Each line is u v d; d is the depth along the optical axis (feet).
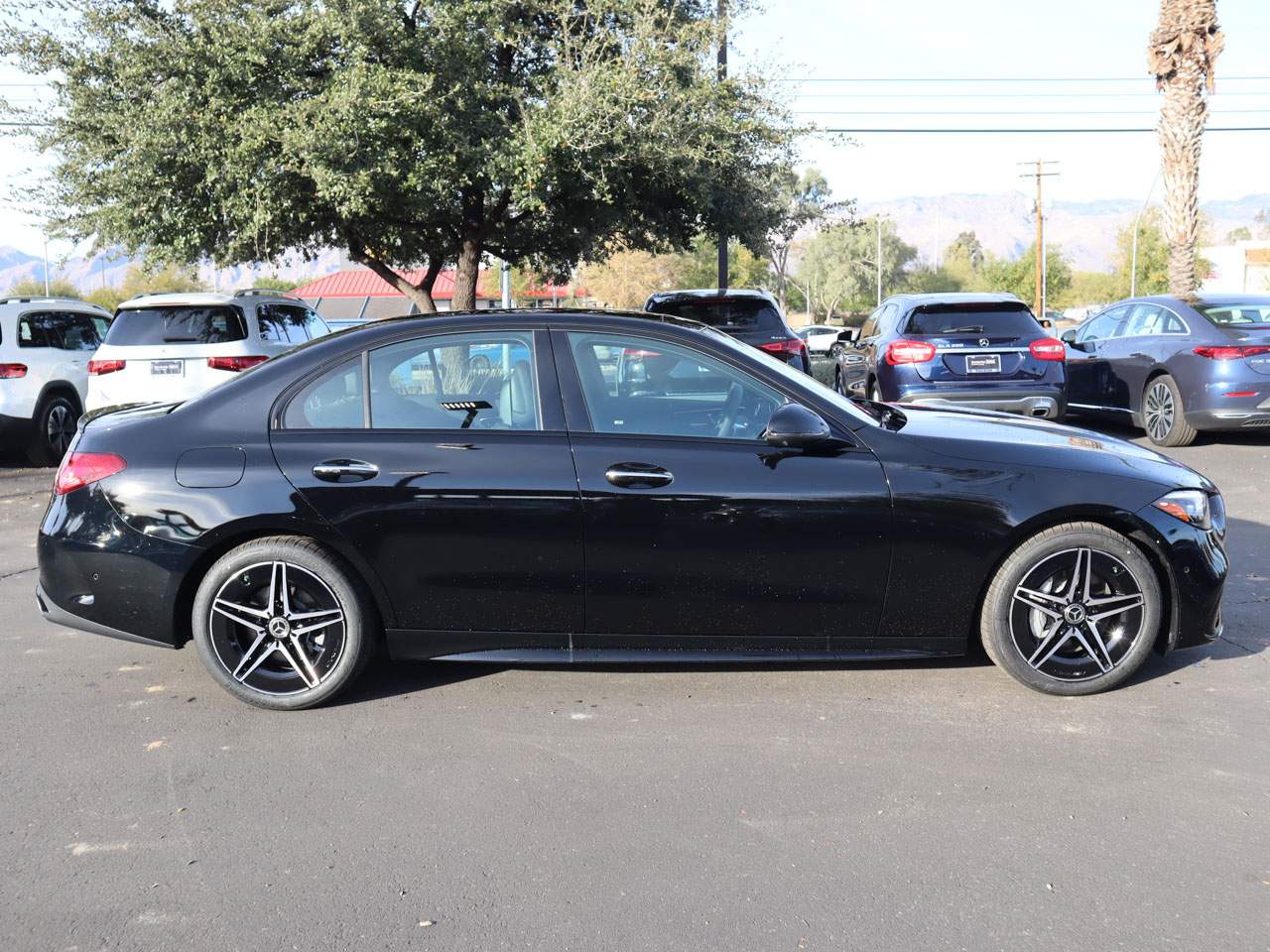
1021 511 13.30
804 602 13.50
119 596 13.58
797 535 13.29
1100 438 14.88
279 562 13.46
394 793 11.33
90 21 39.22
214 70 38.45
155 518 13.41
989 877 9.52
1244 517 24.66
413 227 48.49
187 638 14.07
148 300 33.19
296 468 13.35
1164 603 13.96
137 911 9.14
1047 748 12.26
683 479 13.23
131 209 40.16
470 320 13.99
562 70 40.55
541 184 40.68
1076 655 13.96
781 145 45.21
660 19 43.37
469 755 12.30
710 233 51.31
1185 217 64.54
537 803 11.06
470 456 13.37
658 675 14.80
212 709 13.84
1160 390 36.17
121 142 39.32
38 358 37.55
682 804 10.99
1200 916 8.87
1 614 18.58
